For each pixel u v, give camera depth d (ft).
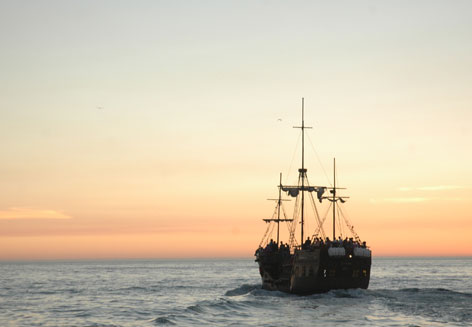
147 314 326.24
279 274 434.71
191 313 302.66
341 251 351.05
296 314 292.81
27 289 568.41
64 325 284.82
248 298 375.04
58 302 417.90
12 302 419.54
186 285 621.72
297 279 376.07
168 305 383.86
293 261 383.04
